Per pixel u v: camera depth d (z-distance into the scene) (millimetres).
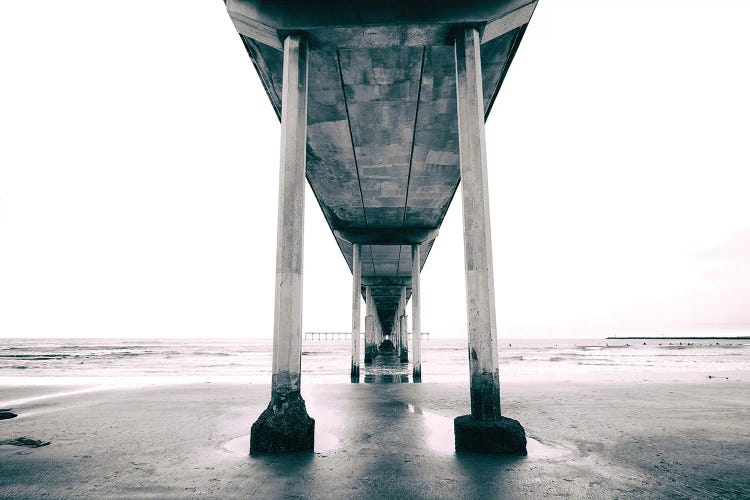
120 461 4926
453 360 40281
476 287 5645
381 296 45344
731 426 7020
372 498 3660
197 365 34469
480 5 6551
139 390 13414
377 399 10844
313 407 9430
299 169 6152
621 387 13680
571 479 4168
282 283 5734
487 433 5254
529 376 20062
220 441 6020
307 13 6699
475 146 5992
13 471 4527
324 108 9570
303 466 4645
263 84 8711
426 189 14641
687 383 15219
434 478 4195
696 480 4156
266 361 41344
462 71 6441
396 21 6594
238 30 7281
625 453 5211
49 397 11641
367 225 19297
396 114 9820
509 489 3875
